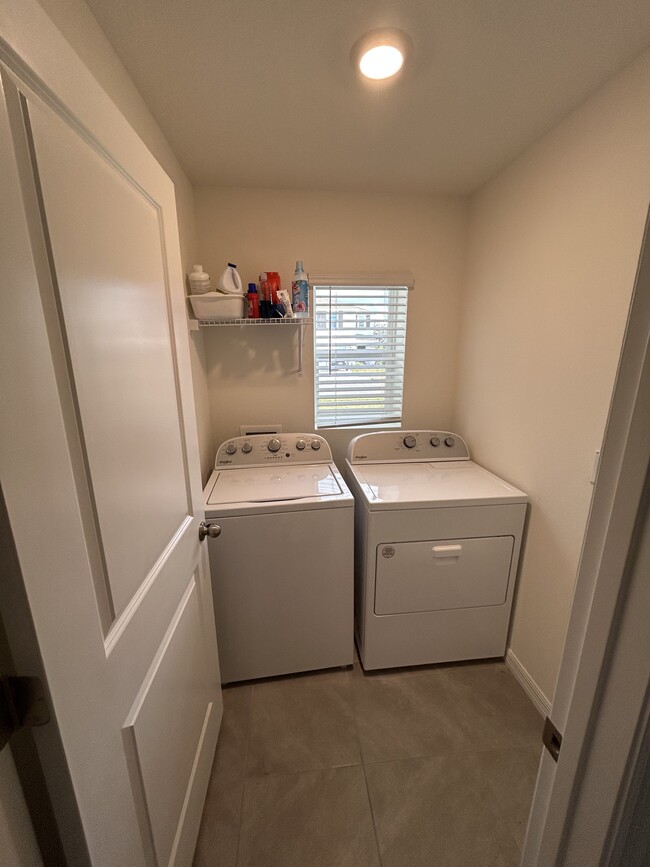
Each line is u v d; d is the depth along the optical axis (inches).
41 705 16.9
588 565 17.4
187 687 38.7
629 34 36.4
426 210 76.9
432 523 59.1
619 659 16.0
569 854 20.0
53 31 19.9
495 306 68.7
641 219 40.0
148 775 28.4
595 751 17.7
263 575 58.6
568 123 49.4
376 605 61.3
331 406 84.1
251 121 51.0
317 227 74.8
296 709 58.3
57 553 18.4
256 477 68.4
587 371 48.0
